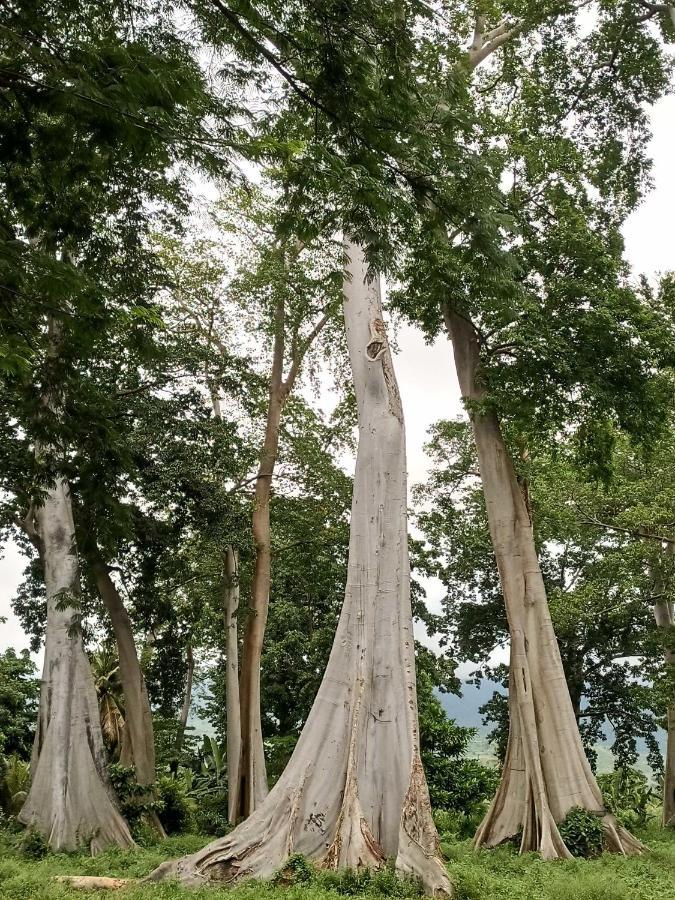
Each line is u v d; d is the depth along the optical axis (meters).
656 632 24.50
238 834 10.55
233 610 25.16
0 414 16.88
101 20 7.70
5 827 19.02
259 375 24.66
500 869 12.22
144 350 10.73
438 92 9.40
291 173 7.28
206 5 7.49
